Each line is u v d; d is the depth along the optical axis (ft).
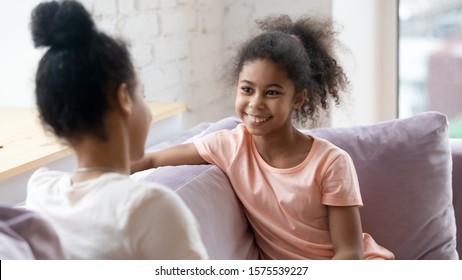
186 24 10.47
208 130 6.84
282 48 5.76
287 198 5.82
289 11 10.79
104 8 8.62
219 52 11.47
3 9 8.38
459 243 7.30
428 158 6.70
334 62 6.49
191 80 10.72
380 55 11.43
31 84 4.56
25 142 6.86
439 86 11.46
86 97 3.83
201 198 5.60
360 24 10.73
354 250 5.64
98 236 3.82
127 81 4.00
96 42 3.90
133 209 3.72
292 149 5.96
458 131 11.53
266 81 5.69
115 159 4.01
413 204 6.64
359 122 10.84
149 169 6.15
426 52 11.40
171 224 3.75
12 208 3.85
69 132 3.93
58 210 3.99
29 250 3.72
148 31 9.55
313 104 6.24
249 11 11.18
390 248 6.62
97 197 3.84
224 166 6.16
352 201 5.69
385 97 11.59
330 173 5.74
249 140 6.15
